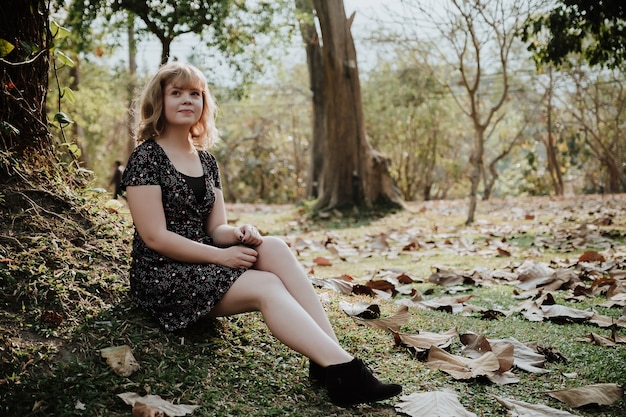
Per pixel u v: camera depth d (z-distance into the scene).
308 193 14.62
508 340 2.84
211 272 2.35
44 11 3.31
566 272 4.17
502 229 7.63
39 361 2.13
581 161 24.31
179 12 6.62
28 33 3.21
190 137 2.74
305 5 10.30
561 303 3.67
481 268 4.70
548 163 22.34
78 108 15.68
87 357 2.20
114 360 2.18
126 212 3.52
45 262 2.58
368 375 2.12
